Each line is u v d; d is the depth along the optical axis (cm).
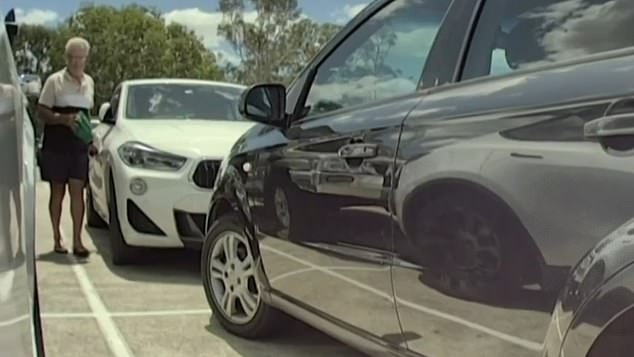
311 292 296
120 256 513
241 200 354
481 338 202
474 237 201
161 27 4953
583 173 167
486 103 205
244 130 552
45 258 541
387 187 240
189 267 522
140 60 4819
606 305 152
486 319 198
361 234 256
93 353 336
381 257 244
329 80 310
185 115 604
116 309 410
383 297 246
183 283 475
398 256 235
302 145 303
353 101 287
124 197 488
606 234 159
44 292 442
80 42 527
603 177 162
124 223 491
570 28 196
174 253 561
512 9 220
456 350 213
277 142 328
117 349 343
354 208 260
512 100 195
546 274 176
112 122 588
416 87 250
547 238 175
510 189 188
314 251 289
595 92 170
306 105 321
